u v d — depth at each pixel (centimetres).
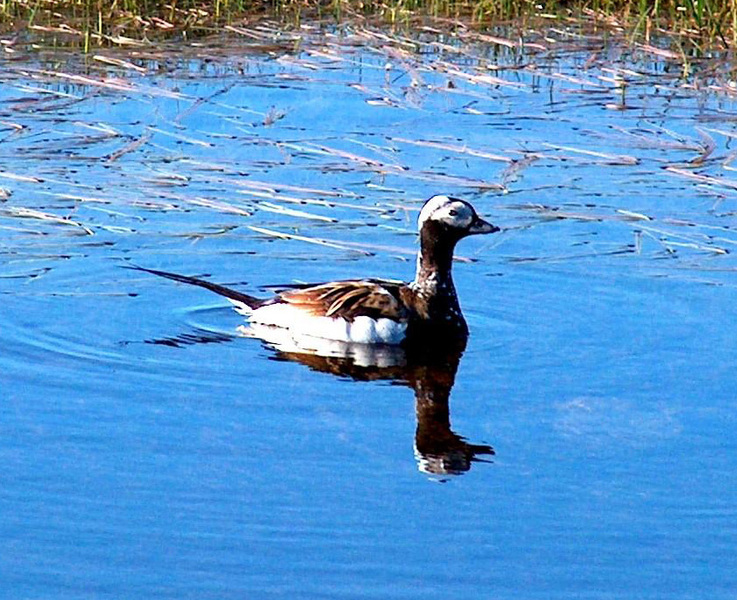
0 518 1061
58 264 1625
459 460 1159
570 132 2152
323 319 1444
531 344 1424
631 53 2578
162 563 1006
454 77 2423
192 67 2464
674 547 1034
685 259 1656
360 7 2828
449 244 1447
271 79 2388
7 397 1266
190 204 1830
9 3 2711
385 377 1336
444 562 1012
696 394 1290
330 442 1189
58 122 2152
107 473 1130
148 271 1535
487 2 2802
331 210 1823
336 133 2130
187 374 1330
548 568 1008
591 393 1296
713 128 2170
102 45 2567
